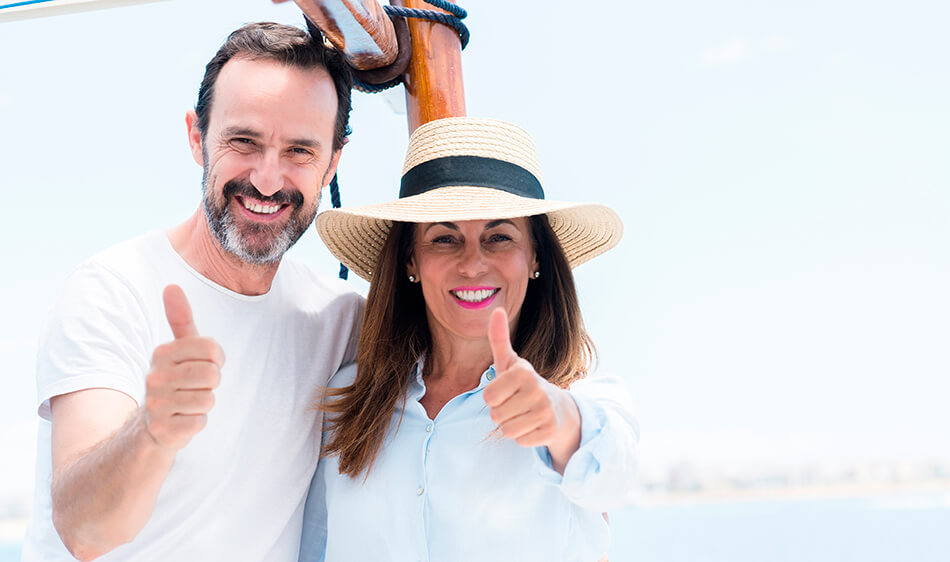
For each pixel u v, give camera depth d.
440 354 1.91
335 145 1.92
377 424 1.80
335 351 1.99
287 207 1.79
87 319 1.63
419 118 2.09
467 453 1.75
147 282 1.74
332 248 2.05
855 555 25.42
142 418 1.27
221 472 1.72
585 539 1.79
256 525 1.77
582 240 2.09
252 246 1.77
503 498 1.71
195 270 1.82
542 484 1.71
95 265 1.72
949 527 27.33
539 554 1.70
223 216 1.76
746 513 33.22
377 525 1.75
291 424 1.84
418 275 1.91
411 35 2.09
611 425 1.47
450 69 2.11
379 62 2.02
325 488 1.91
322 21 1.71
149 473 1.29
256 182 1.74
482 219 1.76
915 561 25.53
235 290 1.85
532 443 1.31
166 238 1.83
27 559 1.76
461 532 1.70
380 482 1.77
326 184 1.90
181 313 1.21
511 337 1.99
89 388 1.55
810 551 26.70
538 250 1.96
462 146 1.87
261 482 1.78
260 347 1.84
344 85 1.91
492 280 1.79
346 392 1.87
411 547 1.71
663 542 28.86
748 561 25.89
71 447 1.49
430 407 1.88
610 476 1.45
